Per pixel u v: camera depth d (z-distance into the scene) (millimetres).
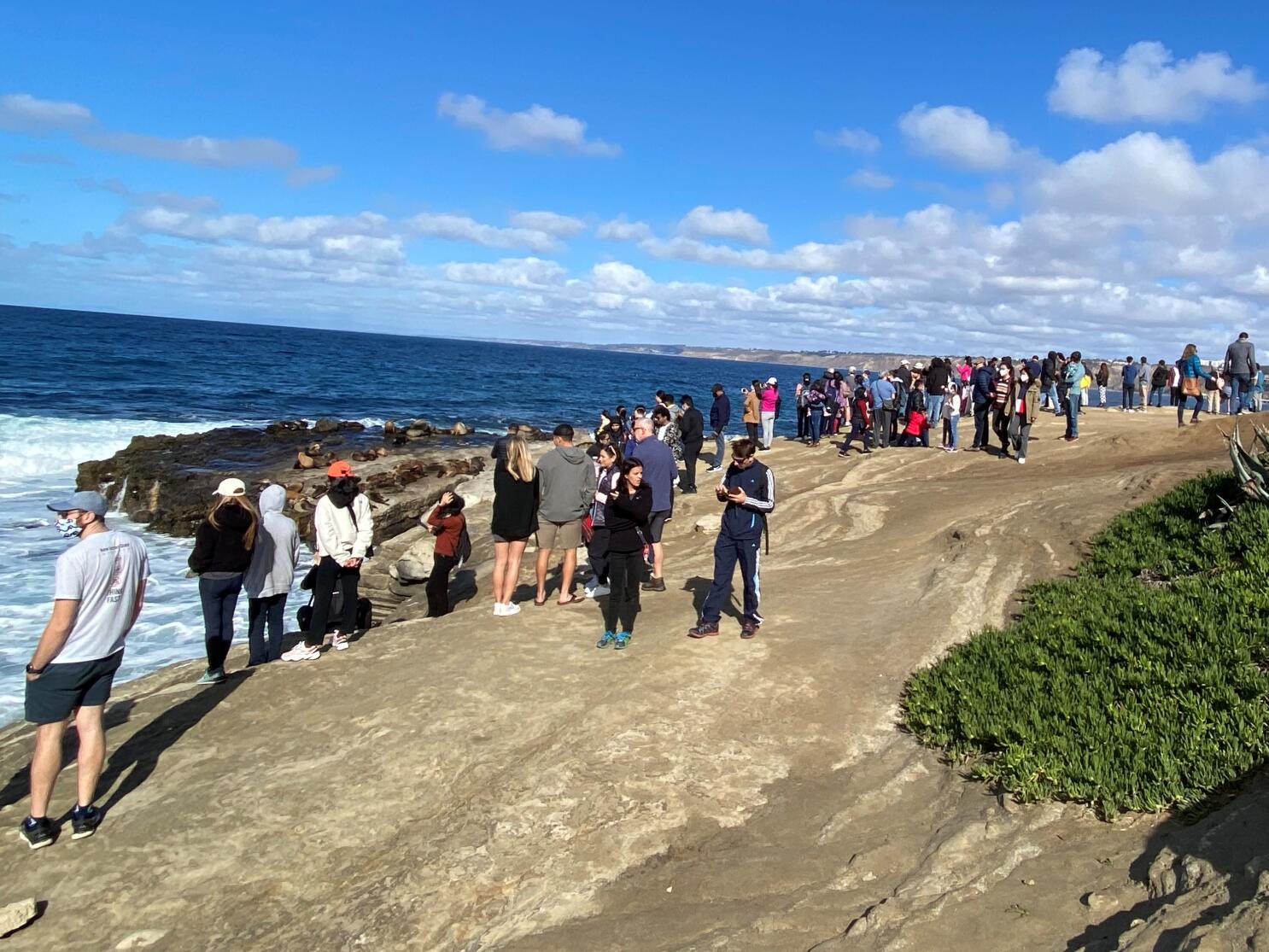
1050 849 4309
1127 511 9867
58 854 5094
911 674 7039
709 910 4211
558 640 8102
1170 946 3090
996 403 17734
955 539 11000
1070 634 6730
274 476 22078
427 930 4305
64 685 5117
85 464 23312
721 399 19156
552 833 5000
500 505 8750
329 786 5656
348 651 8117
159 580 15375
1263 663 5562
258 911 4547
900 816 5000
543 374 99875
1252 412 17062
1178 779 4496
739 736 6121
